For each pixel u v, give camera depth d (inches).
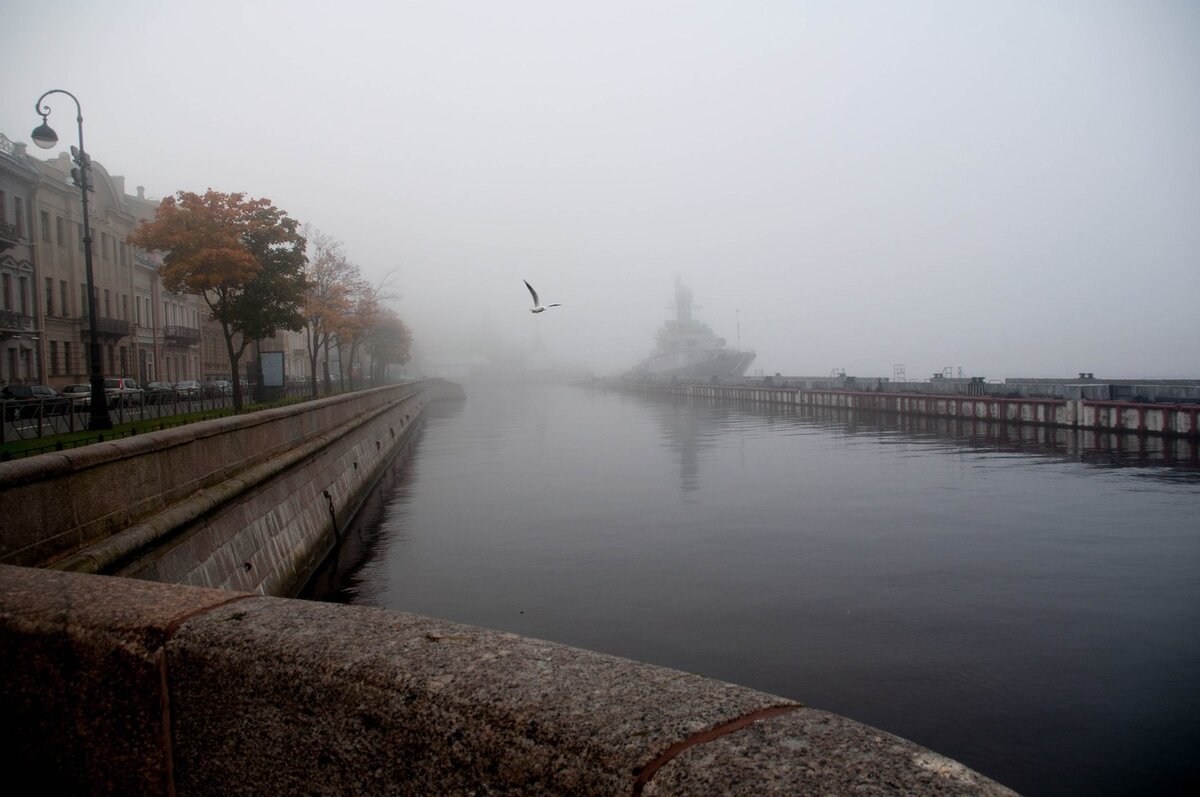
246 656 79.2
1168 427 1307.8
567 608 500.4
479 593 542.9
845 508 800.9
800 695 356.8
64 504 241.3
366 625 86.8
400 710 69.3
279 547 509.4
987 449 1259.2
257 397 1354.6
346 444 912.3
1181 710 331.9
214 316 1216.8
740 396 3120.1
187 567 339.3
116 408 928.9
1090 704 339.6
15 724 92.6
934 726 323.9
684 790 52.6
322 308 1815.9
